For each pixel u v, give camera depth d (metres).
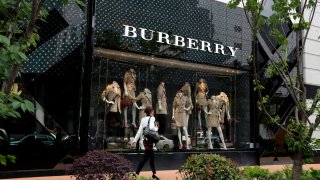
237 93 14.35
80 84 10.32
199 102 13.65
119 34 11.27
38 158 9.49
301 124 5.82
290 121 6.32
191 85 13.62
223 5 13.88
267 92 14.41
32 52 9.66
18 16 3.85
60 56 10.11
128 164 6.16
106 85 11.32
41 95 9.70
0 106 3.17
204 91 13.77
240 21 14.25
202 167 5.98
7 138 9.12
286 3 6.15
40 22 9.84
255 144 14.33
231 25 14.02
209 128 13.82
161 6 12.33
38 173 9.45
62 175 9.72
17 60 3.18
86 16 10.68
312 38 16.03
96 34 10.77
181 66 13.25
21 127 9.34
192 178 5.97
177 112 13.12
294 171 5.89
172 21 12.55
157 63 12.74
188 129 13.34
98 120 10.84
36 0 3.39
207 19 13.43
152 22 12.07
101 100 11.08
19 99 3.35
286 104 14.69
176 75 13.27
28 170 9.33
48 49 9.93
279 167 13.54
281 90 14.69
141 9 11.85
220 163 6.06
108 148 11.09
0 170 8.98
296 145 5.72
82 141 10.21
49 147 9.66
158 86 12.80
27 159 9.34
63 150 9.83
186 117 13.27
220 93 14.16
